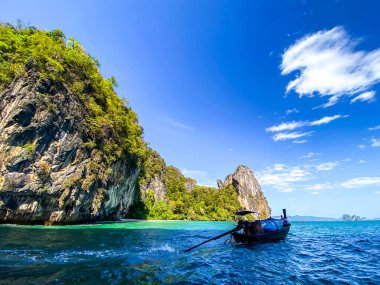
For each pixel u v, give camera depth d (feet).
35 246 39.83
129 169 143.43
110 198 124.06
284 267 32.37
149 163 242.37
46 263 28.32
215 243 53.21
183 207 259.60
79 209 100.63
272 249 46.68
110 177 118.11
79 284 21.42
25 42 99.71
